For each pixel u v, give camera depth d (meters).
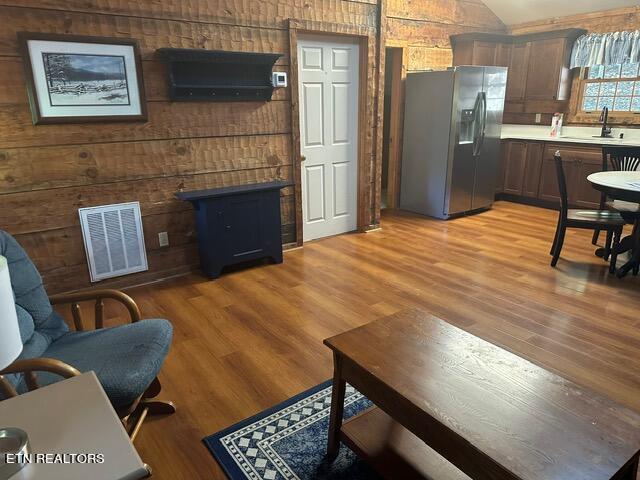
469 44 5.49
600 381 2.16
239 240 3.56
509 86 6.06
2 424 0.96
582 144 5.12
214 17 3.33
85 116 2.94
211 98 3.40
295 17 3.74
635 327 2.68
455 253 4.05
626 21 5.09
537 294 3.16
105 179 3.13
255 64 3.50
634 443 1.12
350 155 4.59
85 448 0.89
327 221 4.59
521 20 5.98
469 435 1.15
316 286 3.36
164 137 3.30
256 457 1.74
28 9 2.66
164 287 3.37
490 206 5.67
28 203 2.88
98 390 1.08
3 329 0.90
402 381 1.37
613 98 5.40
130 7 2.98
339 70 4.27
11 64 2.67
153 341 1.74
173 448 1.79
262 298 3.16
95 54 2.90
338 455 1.75
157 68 3.17
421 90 5.12
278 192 3.69
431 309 2.95
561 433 1.15
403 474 1.50
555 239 3.72
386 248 4.22
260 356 2.43
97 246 3.17
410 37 5.16
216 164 3.59
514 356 1.50
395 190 5.71
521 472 1.04
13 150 2.77
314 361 2.38
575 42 5.48
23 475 0.82
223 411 2.00
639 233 3.43
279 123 3.86
